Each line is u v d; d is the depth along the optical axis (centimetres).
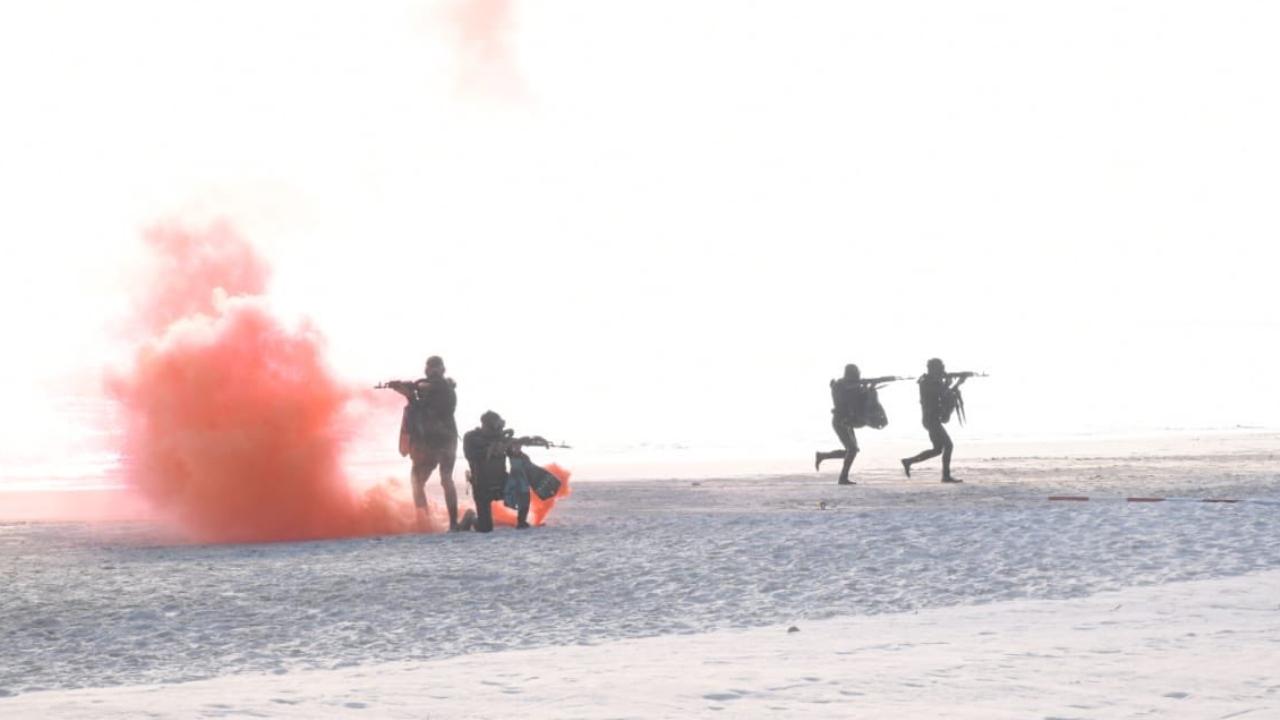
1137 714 2508
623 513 7838
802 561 5241
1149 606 3897
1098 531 6003
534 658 3291
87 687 3262
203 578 5291
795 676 2928
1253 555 5144
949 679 2861
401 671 3128
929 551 5453
